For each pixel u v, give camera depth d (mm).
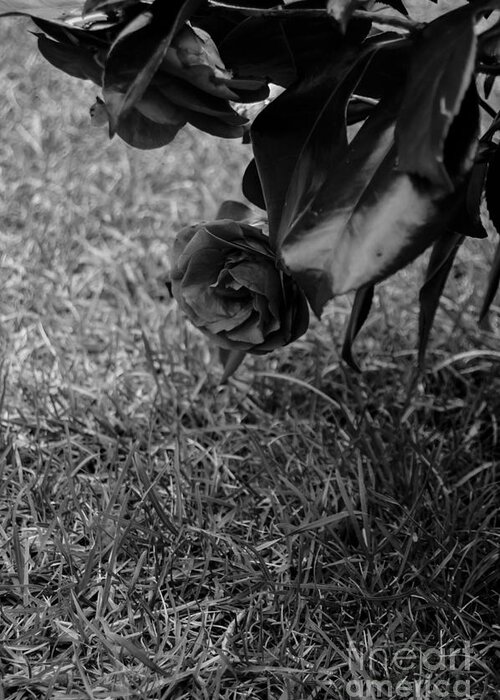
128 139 833
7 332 1325
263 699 961
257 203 924
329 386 1282
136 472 1122
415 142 782
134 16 799
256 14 833
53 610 995
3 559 1042
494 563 1044
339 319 1399
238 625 1004
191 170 1759
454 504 1082
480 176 925
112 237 1551
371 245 810
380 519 1062
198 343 1342
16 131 1856
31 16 804
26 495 1092
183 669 961
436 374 1291
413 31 837
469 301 1383
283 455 1166
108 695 931
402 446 1140
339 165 838
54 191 1640
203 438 1188
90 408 1210
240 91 854
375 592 1024
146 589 1025
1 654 964
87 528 1048
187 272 957
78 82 2041
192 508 1104
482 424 1248
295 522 1092
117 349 1317
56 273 1426
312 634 999
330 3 802
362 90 881
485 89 987
